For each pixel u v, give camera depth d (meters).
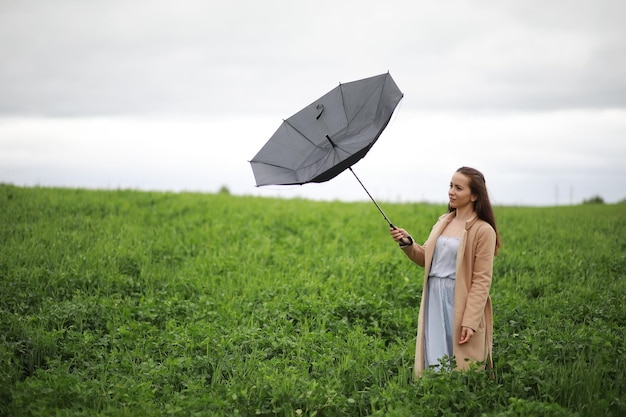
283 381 6.95
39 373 7.00
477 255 6.82
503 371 7.45
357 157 6.43
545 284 11.85
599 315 9.58
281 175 6.80
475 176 6.91
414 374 7.10
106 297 10.70
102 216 17.72
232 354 8.21
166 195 21.73
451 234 7.04
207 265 13.00
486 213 6.91
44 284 11.12
